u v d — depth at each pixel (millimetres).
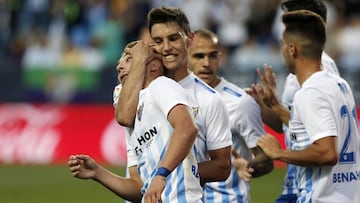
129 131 17719
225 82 22672
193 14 58250
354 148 18609
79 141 50656
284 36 18922
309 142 18500
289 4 21875
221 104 18047
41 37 60438
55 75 52438
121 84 18047
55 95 52375
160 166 15547
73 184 43312
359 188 18656
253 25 56344
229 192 21906
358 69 45906
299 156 17969
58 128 51594
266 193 37875
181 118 15727
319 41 18578
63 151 51062
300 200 18781
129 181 17938
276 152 18219
